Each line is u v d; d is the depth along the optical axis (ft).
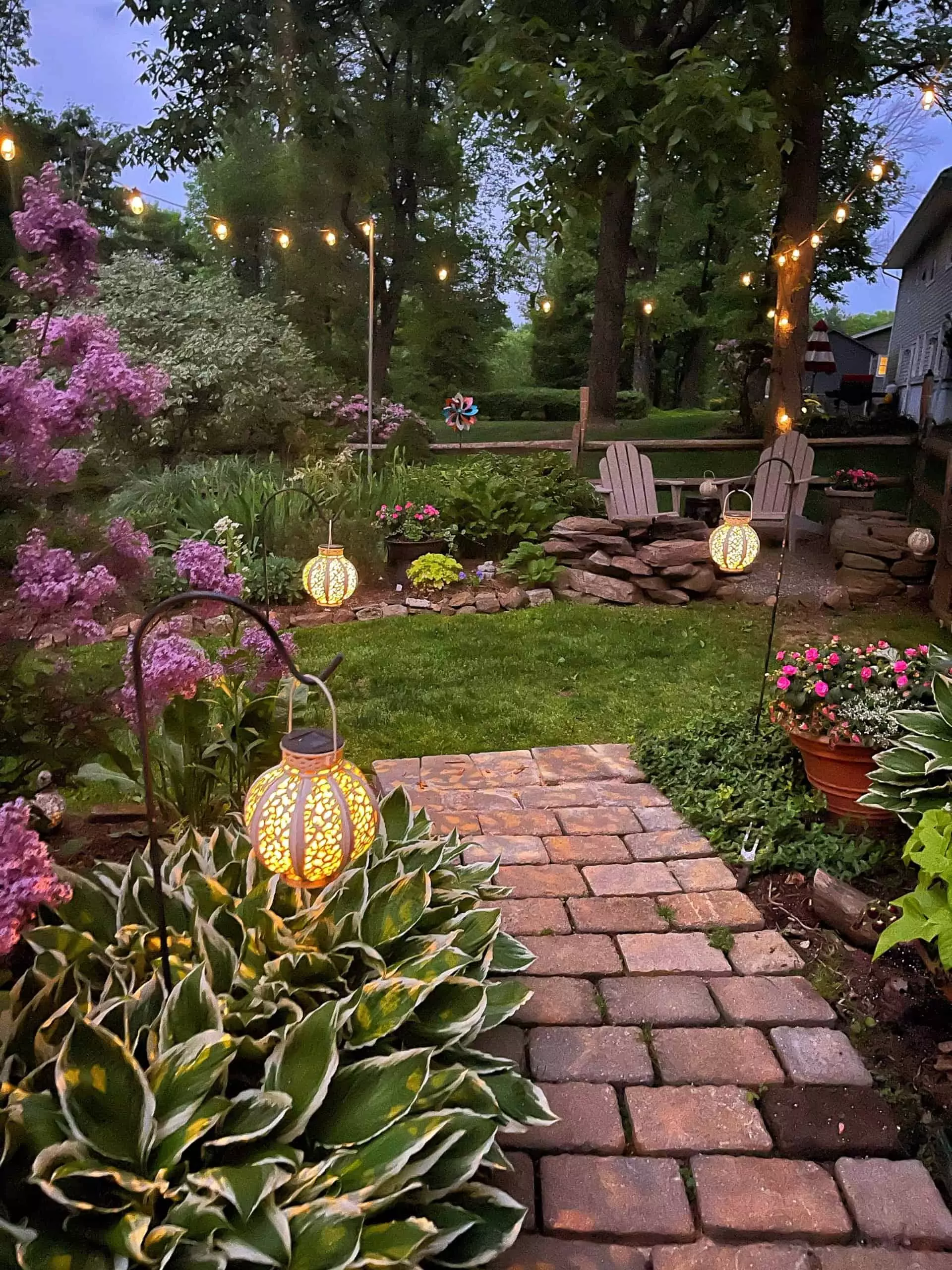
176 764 9.57
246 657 9.65
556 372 94.17
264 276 59.52
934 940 7.02
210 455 29.73
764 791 11.21
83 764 8.99
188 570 8.61
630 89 28.07
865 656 10.82
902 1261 5.54
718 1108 6.67
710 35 34.09
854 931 8.59
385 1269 4.53
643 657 18.19
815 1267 5.50
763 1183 6.03
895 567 22.70
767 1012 7.69
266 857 5.47
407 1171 5.05
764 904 9.36
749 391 45.21
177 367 28.76
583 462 28.53
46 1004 5.95
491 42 28.14
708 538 24.09
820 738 10.11
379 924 6.95
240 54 41.45
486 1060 6.27
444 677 17.01
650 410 69.36
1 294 6.98
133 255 33.42
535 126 27.07
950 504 20.86
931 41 37.70
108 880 7.71
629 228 42.65
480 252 67.97
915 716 9.31
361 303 56.13
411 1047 6.20
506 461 27.35
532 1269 5.49
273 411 30.17
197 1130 4.91
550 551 23.26
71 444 7.41
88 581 6.68
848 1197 5.92
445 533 23.73
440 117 56.95
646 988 8.01
